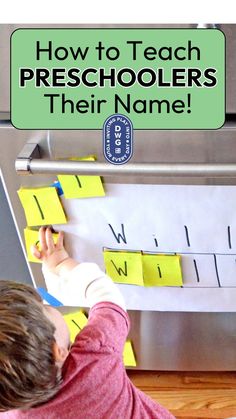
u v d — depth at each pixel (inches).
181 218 31.8
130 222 32.5
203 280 36.1
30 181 31.1
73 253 35.5
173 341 42.6
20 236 35.5
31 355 23.9
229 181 29.5
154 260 34.7
